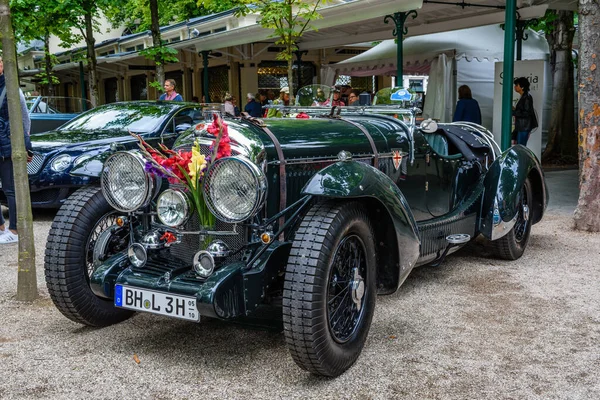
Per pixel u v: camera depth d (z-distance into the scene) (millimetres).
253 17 15438
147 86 22453
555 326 3686
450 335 3553
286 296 2801
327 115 4496
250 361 3221
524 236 5340
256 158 3172
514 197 4801
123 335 3598
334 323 3023
